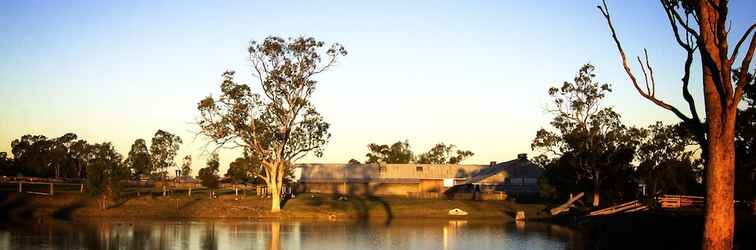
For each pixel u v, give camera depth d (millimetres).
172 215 78625
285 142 79312
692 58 20578
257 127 78750
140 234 54406
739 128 54500
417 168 116750
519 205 89250
